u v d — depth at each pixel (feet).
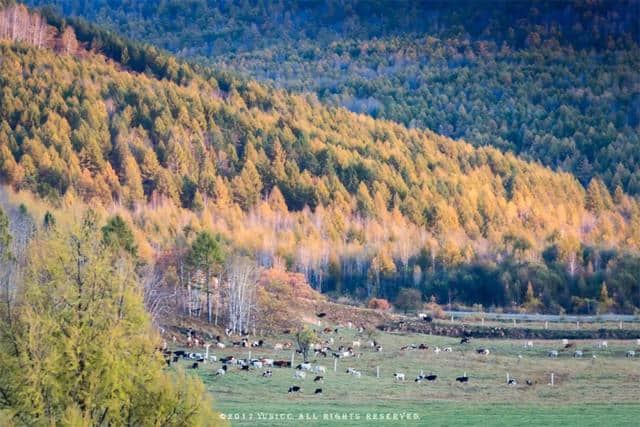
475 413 245.24
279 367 298.97
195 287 385.09
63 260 95.66
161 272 391.86
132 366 94.53
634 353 354.13
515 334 414.82
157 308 352.49
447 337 398.83
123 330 94.73
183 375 97.86
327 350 339.57
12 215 455.22
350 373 295.89
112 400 91.40
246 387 264.31
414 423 228.02
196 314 370.32
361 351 344.49
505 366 321.52
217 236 531.91
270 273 486.79
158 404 93.61
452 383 290.35
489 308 553.23
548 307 552.41
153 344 97.14
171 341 334.03
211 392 254.47
